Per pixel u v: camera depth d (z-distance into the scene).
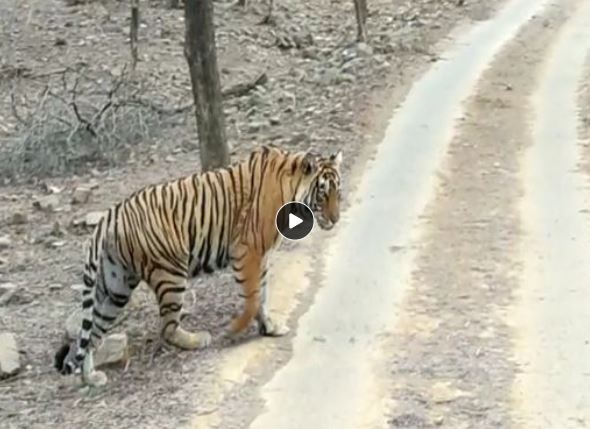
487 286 10.12
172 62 24.94
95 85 22.66
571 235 11.62
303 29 29.44
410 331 9.09
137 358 8.87
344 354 8.67
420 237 11.90
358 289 10.27
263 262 8.91
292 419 7.52
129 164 17.52
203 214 8.71
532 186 13.95
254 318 9.21
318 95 21.44
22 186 16.73
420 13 32.06
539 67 23.70
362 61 24.48
